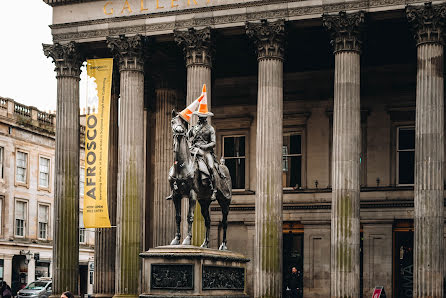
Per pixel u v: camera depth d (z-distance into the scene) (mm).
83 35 46156
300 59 51531
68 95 46406
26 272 76375
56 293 45062
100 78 45406
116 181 52031
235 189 53719
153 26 44688
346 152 40031
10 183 74812
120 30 45312
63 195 45625
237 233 53156
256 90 53906
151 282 24047
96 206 44844
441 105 39031
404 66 50438
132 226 43594
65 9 46750
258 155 41656
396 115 50562
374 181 50406
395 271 49344
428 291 37844
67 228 45469
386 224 49531
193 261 23734
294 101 52906
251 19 42688
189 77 43406
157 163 50062
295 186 52281
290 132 53031
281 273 41188
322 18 41375
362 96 51344
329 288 50406
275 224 41094
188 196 25391
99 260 50719
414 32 39969
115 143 52438
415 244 38562
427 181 38500
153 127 54875
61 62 46562
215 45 44188
